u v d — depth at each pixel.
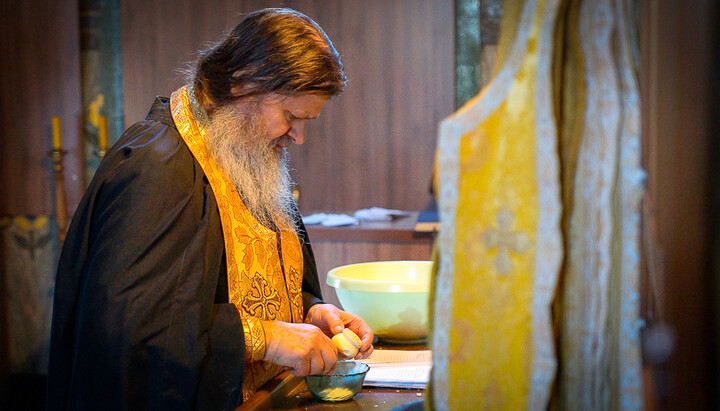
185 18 3.29
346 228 2.86
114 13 3.32
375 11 3.15
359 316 1.39
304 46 1.23
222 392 1.12
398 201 3.24
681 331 0.47
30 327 3.37
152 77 3.33
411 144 3.20
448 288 0.53
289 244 1.40
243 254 1.25
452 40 3.10
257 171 1.30
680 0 0.46
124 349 1.07
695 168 0.46
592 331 0.52
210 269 1.18
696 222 0.47
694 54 0.46
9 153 3.32
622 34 0.50
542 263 0.52
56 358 1.19
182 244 1.15
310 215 3.30
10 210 3.34
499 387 0.54
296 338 1.15
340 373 1.13
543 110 0.51
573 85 0.52
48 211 3.32
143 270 1.10
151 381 1.09
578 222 0.52
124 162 1.17
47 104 3.28
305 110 1.28
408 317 1.36
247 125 1.27
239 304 1.24
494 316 0.54
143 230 1.12
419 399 1.06
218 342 1.13
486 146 0.53
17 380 3.38
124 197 1.14
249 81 1.23
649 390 0.50
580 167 0.52
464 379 0.54
